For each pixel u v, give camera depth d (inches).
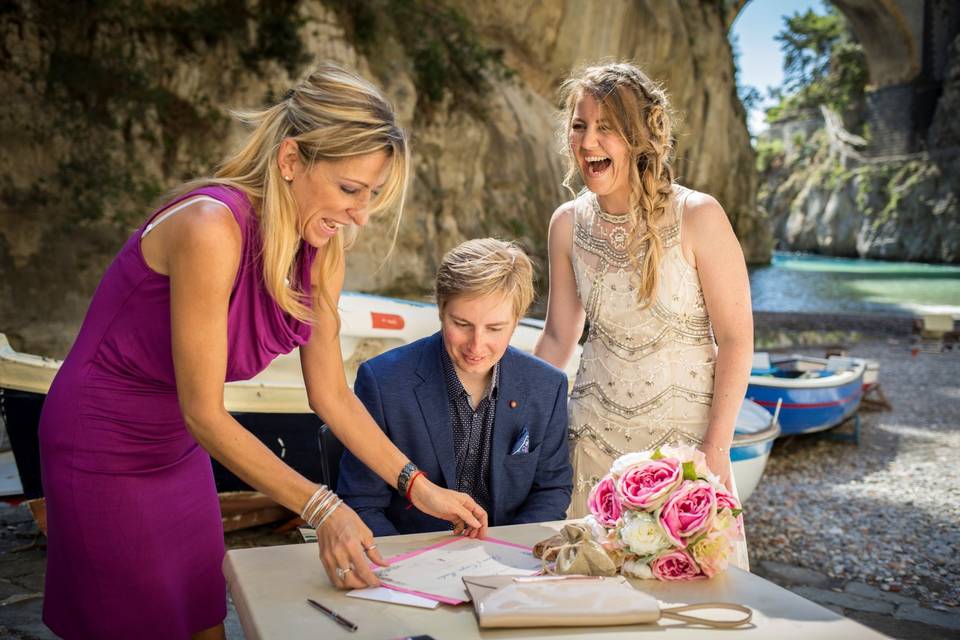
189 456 76.7
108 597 71.2
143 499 70.9
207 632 79.7
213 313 62.4
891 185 1974.7
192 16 497.4
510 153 657.6
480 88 663.8
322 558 59.0
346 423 75.3
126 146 454.0
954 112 1856.5
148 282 65.5
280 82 514.3
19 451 153.6
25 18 430.6
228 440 62.7
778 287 1197.1
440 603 53.7
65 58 442.6
